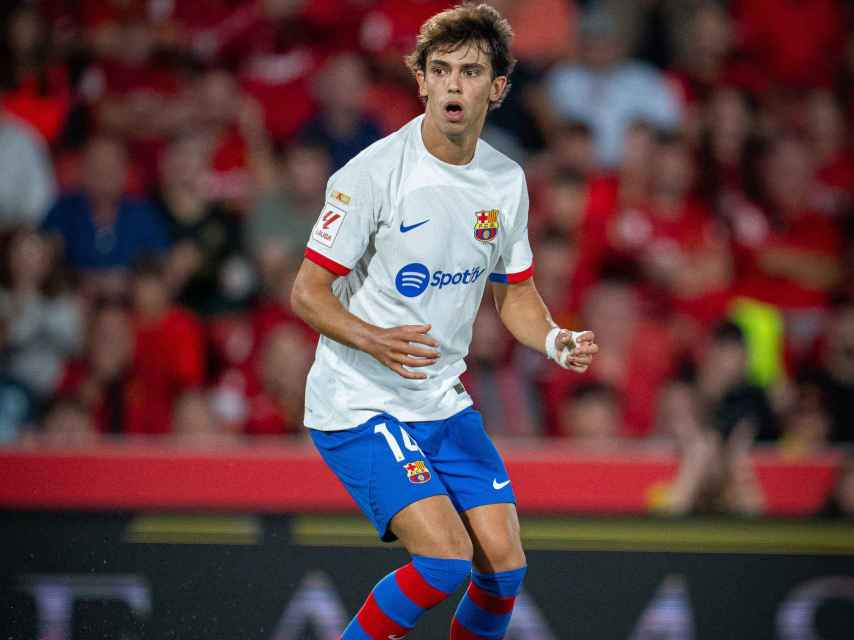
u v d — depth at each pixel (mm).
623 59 31750
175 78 29812
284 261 26484
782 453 19312
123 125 29172
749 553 17562
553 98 30531
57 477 17984
